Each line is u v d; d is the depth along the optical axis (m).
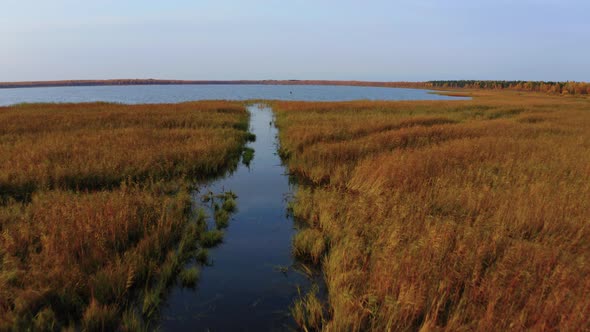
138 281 4.12
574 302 3.18
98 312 3.32
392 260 3.95
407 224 5.04
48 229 4.62
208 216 6.48
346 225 5.51
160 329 3.48
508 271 3.62
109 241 4.58
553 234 4.66
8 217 5.20
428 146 10.40
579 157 8.70
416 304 3.24
